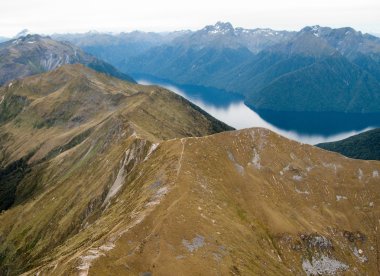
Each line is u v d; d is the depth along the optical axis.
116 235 116.69
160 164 175.25
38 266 154.12
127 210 149.12
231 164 182.62
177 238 119.44
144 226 121.50
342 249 170.62
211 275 110.88
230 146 192.00
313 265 157.50
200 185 155.00
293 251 157.25
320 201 188.38
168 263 109.75
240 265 120.75
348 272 163.12
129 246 113.38
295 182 191.25
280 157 198.00
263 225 160.50
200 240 122.25
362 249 175.00
